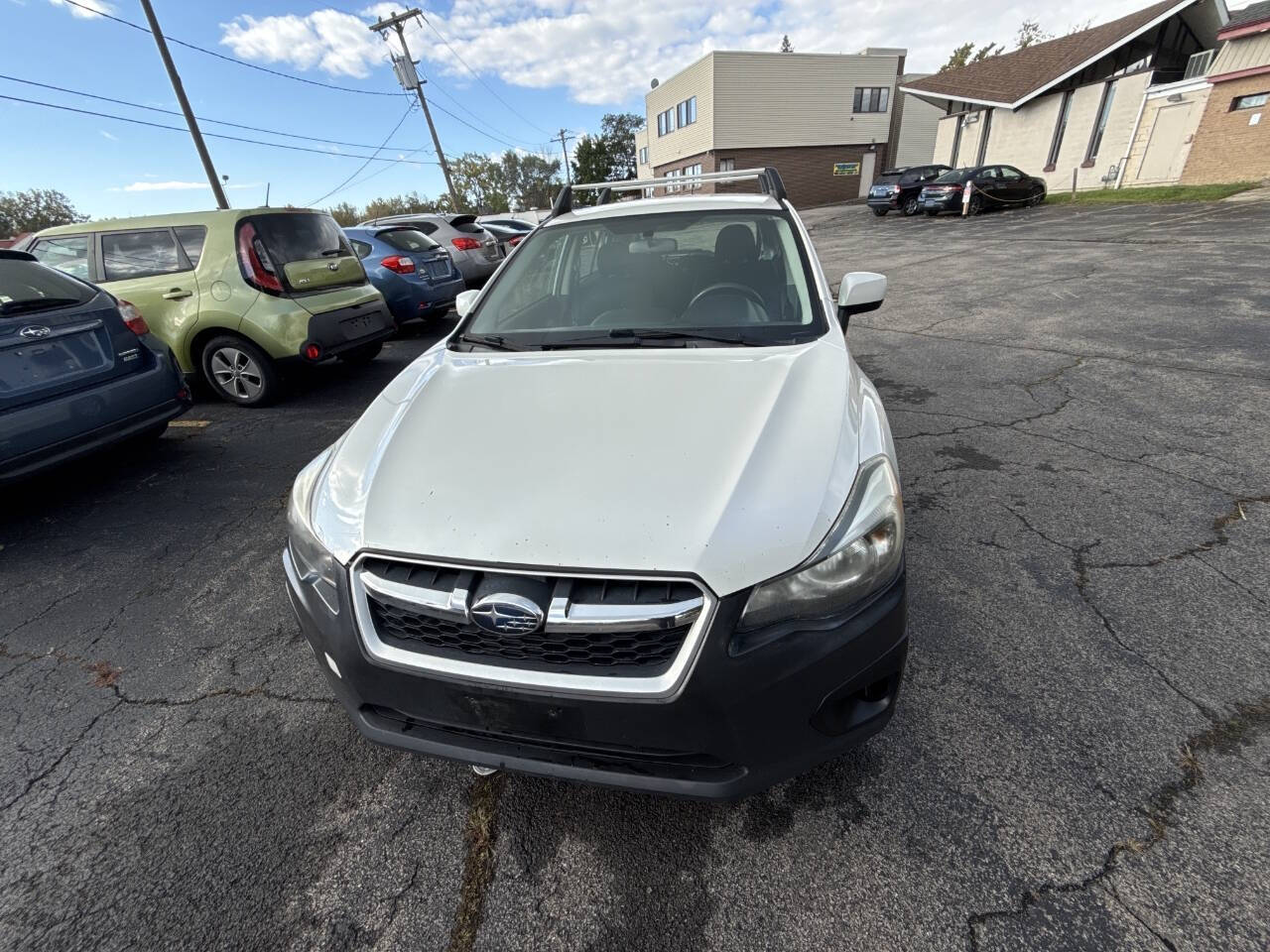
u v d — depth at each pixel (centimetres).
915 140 3325
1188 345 509
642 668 128
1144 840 149
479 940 142
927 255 1117
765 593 126
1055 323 609
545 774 141
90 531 337
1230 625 214
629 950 138
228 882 157
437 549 135
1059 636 215
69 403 338
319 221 538
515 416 175
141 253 496
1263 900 135
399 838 165
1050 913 137
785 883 148
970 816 158
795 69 2983
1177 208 1323
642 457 149
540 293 264
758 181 319
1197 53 1844
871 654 135
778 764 137
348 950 141
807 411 164
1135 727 179
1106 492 304
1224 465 321
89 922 149
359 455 172
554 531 133
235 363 513
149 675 230
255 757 192
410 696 142
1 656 244
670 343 218
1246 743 172
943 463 347
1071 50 1967
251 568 296
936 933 135
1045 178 2023
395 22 2350
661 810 167
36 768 193
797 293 236
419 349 726
